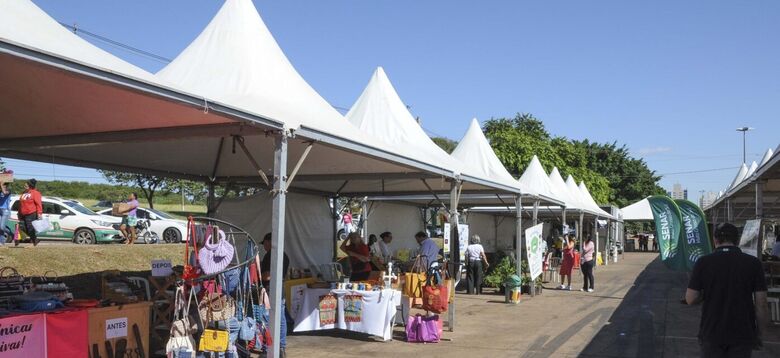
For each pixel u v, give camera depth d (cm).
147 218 2302
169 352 664
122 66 490
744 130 5150
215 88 789
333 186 1467
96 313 631
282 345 814
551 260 2191
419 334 970
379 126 1288
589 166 6219
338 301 979
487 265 1739
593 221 3419
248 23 882
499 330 1101
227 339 676
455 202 1137
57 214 2031
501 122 4975
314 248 1513
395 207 2045
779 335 1057
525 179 2220
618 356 887
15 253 1331
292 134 651
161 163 1073
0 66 518
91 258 1475
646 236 4912
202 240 750
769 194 1952
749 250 1328
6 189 1423
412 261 1655
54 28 495
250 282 750
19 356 546
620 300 1580
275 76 845
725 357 520
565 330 1106
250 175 1223
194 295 686
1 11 455
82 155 957
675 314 1318
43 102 613
